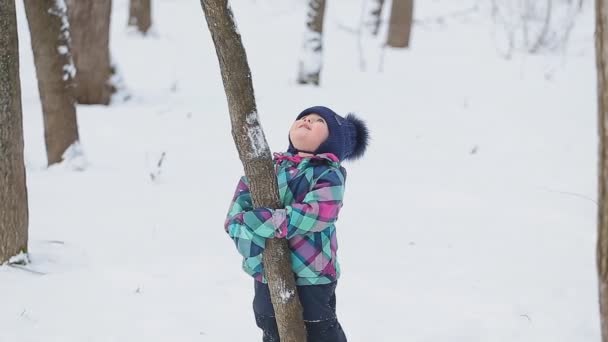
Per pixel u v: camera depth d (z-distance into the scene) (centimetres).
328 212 279
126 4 1992
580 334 398
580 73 1388
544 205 656
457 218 610
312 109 300
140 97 1095
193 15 1917
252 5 2103
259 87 1195
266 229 270
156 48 1536
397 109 1058
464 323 409
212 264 485
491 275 486
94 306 412
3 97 428
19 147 443
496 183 726
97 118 938
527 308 431
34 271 454
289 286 282
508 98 1159
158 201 624
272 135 874
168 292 436
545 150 855
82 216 574
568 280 477
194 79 1285
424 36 1827
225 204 627
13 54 428
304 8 2108
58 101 697
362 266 496
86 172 706
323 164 292
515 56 1603
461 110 1063
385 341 388
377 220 599
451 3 2192
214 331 391
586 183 726
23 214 454
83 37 1001
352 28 1902
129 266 475
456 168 780
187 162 763
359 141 318
